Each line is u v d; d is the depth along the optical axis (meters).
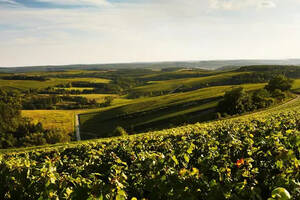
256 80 140.38
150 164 5.08
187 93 119.94
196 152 7.11
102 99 157.62
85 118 108.62
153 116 83.75
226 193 3.66
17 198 4.83
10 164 7.11
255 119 15.00
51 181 4.11
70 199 3.80
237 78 155.12
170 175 4.27
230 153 6.62
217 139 9.16
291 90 94.94
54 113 123.56
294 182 3.47
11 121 85.19
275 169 5.08
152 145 9.84
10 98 110.50
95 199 3.61
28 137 71.56
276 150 5.64
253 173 4.64
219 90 110.00
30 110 133.00
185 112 76.50
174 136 12.44
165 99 111.38
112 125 88.25
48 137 71.69
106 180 6.43
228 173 4.64
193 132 12.57
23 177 5.17
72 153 13.55
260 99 66.12
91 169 7.00
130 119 89.00
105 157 8.45
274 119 13.41
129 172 5.71
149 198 4.37
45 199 4.01
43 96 161.00
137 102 124.44
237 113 61.41
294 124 10.45
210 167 5.12
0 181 5.29
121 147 10.16
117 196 3.62
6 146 70.00
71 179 4.27
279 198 2.84
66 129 92.00
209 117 64.44
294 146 5.83
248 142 6.90
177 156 6.27
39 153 14.66
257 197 3.61
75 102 151.62
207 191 3.99
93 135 82.19
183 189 3.82
